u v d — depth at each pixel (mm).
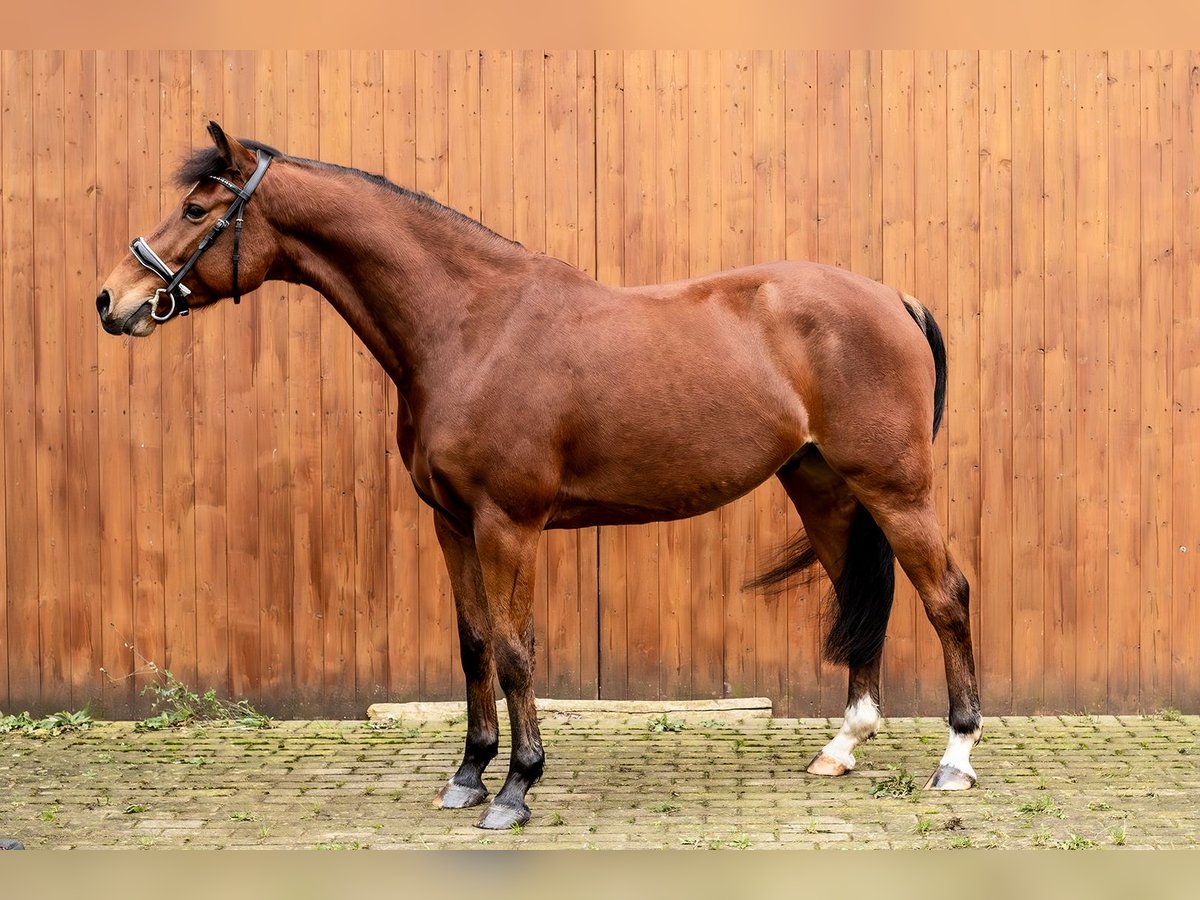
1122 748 4223
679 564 4766
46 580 4809
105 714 4816
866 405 3607
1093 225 4668
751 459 3574
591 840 3266
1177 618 4711
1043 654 4727
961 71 4664
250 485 4797
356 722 4742
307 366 4781
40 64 4719
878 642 3906
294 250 3510
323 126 4723
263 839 3303
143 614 4812
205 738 4523
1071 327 4680
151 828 3416
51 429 4781
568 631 4781
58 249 4750
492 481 3373
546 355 3424
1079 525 4711
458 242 3508
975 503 4711
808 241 4688
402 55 4719
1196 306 4672
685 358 3514
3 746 4426
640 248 4711
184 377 4781
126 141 4730
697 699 4773
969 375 4691
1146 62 4648
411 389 3508
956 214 4672
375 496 4797
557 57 4711
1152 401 4684
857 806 3568
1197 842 3191
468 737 3682
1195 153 4660
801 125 4684
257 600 4812
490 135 4723
